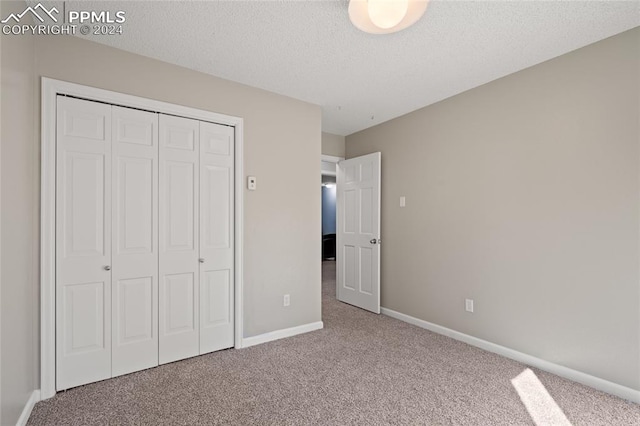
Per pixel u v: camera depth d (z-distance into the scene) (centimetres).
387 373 220
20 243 159
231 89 260
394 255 354
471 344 273
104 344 207
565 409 178
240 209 263
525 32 191
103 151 207
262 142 278
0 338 132
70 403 180
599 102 200
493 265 259
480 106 270
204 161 248
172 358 234
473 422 167
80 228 199
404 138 344
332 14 174
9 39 143
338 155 427
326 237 847
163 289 230
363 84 268
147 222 223
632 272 188
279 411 176
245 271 268
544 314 227
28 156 172
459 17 176
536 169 232
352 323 331
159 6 167
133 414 171
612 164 195
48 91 185
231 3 165
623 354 191
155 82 225
